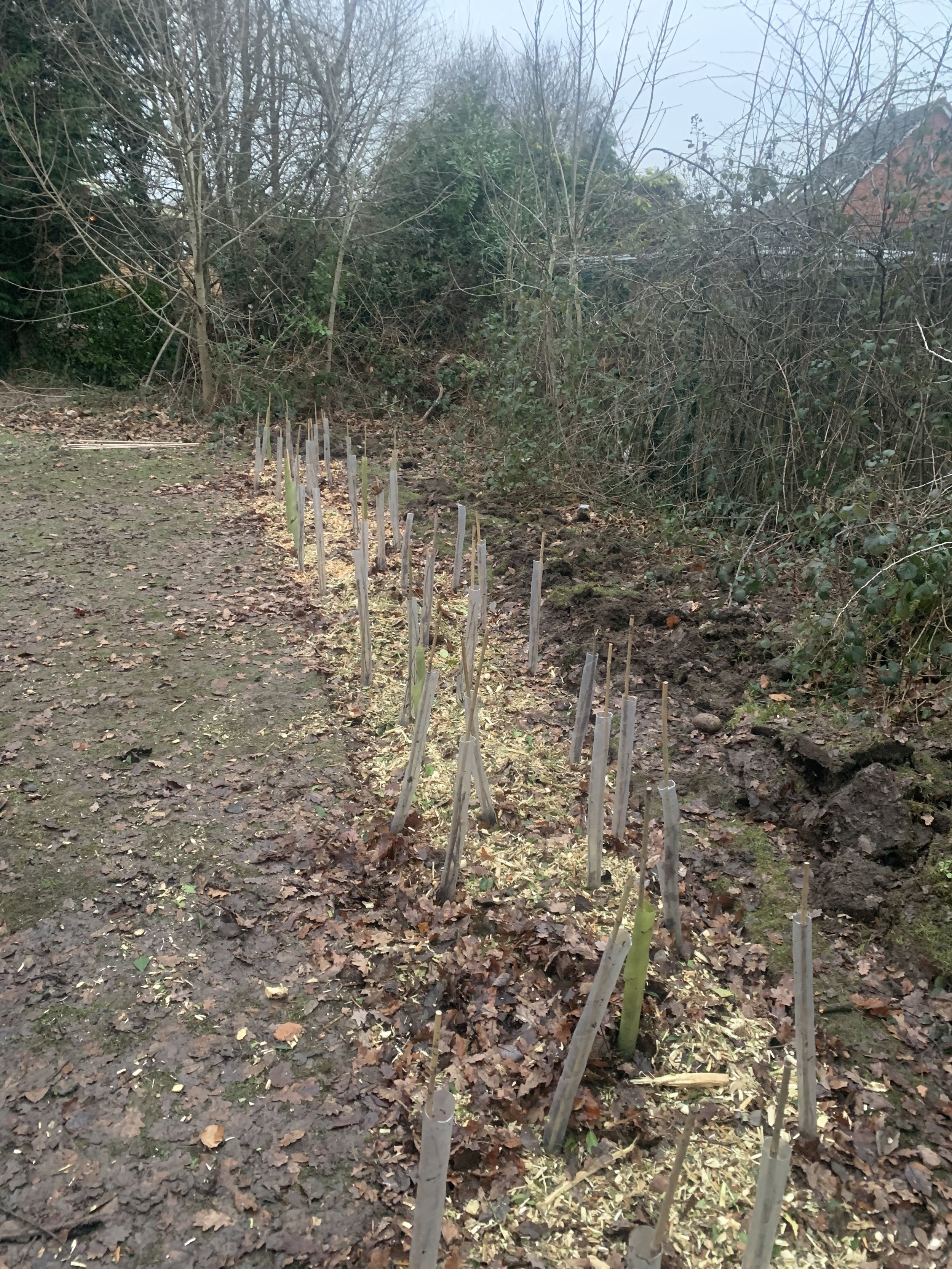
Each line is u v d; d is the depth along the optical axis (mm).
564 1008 2861
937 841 3297
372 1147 2461
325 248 13867
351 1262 2188
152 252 13438
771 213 7277
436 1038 1827
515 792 4059
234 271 13625
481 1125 2508
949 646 4219
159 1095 2607
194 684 5023
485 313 14227
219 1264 2178
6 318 14227
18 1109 2553
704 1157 2428
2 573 6633
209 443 11414
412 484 9461
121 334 14617
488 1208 2305
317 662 5312
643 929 2520
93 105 12766
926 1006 2865
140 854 3613
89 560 6996
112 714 4668
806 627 4672
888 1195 2324
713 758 4262
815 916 3277
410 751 4297
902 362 6348
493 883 3473
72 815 3844
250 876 3504
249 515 8391
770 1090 2615
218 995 2963
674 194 8367
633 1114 2537
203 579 6648
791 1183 2354
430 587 5277
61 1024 2840
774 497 6949
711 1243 2217
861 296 6832
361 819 3854
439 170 14273
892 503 5098
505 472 8609
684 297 7746
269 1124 2525
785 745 4055
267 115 13391
